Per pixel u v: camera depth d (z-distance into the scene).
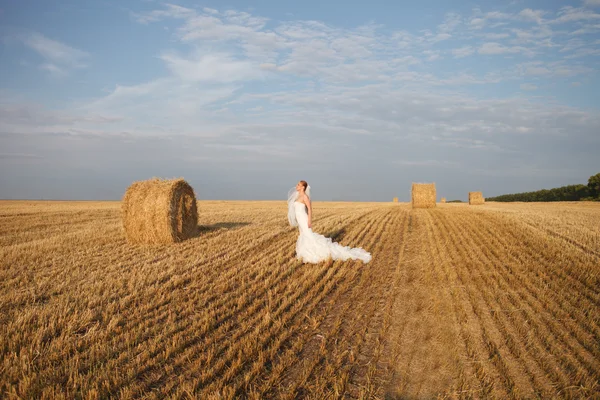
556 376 4.25
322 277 8.48
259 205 37.59
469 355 4.79
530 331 5.41
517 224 16.56
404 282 7.97
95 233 14.25
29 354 4.56
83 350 4.86
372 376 4.32
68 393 3.80
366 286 7.75
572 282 7.75
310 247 9.96
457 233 14.58
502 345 5.06
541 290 7.17
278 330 5.46
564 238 12.94
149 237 11.95
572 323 5.64
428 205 29.88
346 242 12.63
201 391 3.91
